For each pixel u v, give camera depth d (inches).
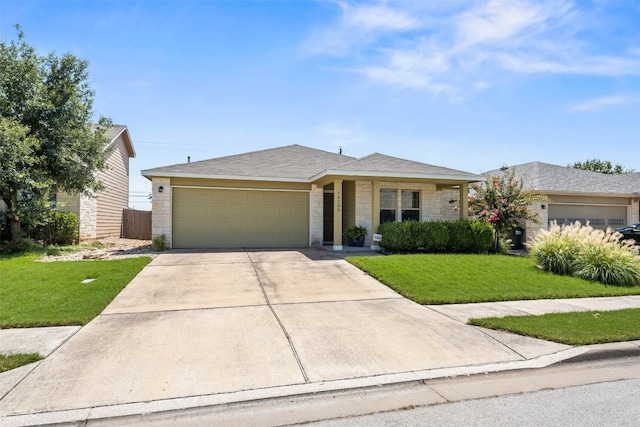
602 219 690.8
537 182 671.8
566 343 187.5
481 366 161.6
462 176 509.4
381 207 560.1
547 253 376.5
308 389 138.6
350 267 375.9
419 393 139.9
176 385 139.1
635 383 151.3
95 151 544.1
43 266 356.8
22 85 490.0
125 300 257.0
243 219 542.6
